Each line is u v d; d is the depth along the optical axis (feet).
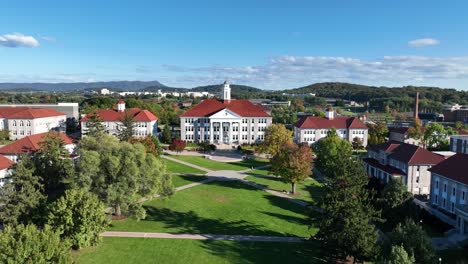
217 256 135.44
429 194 214.48
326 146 265.34
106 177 159.43
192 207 191.62
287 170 224.12
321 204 130.72
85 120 385.09
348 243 120.57
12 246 94.27
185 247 141.90
